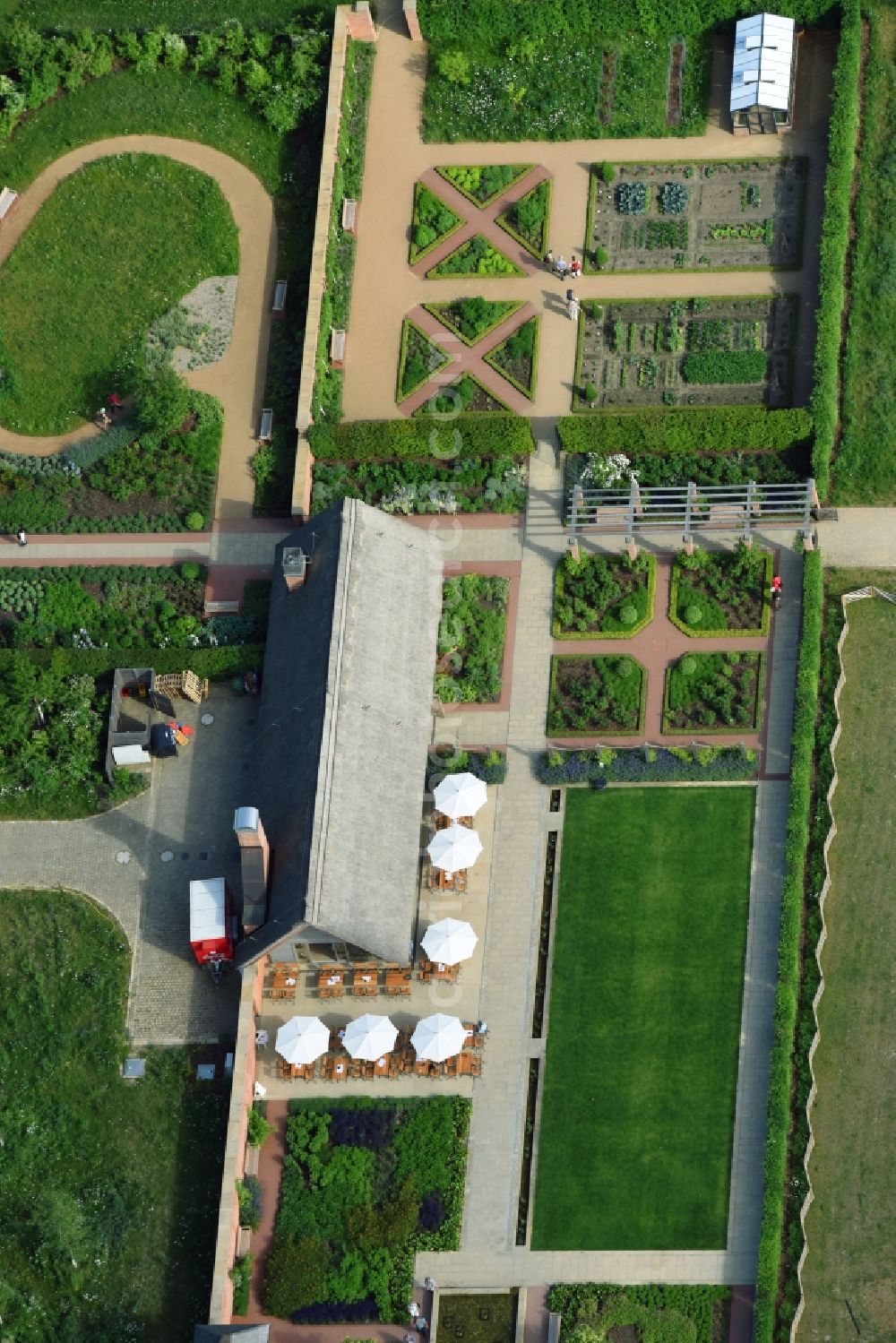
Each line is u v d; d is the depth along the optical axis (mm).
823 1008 119812
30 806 129000
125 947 124938
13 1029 123375
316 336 137500
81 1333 115875
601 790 126062
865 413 134375
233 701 131250
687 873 123812
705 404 136375
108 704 130250
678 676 128500
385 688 123500
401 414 138250
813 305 137875
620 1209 117000
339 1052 121000
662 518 132000
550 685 129375
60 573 135375
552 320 139750
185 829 128125
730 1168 117312
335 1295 115438
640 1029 120625
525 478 135125
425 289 141625
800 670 126375
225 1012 122812
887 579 129625
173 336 141750
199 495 137125
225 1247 113938
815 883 122125
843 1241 114938
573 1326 114188
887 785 124500
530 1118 119312
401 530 128125
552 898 124125
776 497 131250
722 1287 114938
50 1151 120250
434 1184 117812
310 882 116375
